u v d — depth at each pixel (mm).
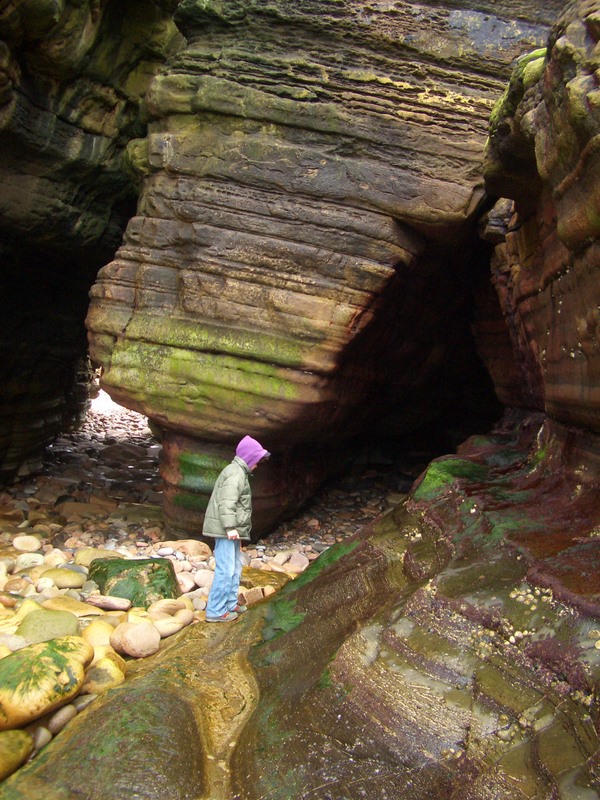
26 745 3623
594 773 2488
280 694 3939
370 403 10156
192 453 7863
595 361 4309
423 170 7262
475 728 2996
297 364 7207
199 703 4035
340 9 7402
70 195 9242
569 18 3725
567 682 2951
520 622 3381
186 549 7660
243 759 3379
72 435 16016
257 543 8508
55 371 12266
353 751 3123
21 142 8109
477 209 7398
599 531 4023
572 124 3477
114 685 4324
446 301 9820
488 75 7473
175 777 3236
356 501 10711
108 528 8852
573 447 5199
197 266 7355
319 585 5422
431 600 3844
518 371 7961
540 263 5707
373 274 7234
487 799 2629
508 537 4277
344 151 7301
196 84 7422
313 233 7215
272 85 7328
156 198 7617
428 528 5316
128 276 7758
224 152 7352
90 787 3201
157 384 7500
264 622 5246
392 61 7379
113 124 9219
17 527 8742
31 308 10734
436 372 11320
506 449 7375
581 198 3736
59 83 8109
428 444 12688
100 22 8047
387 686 3381
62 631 4941
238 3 7500
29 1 6789
